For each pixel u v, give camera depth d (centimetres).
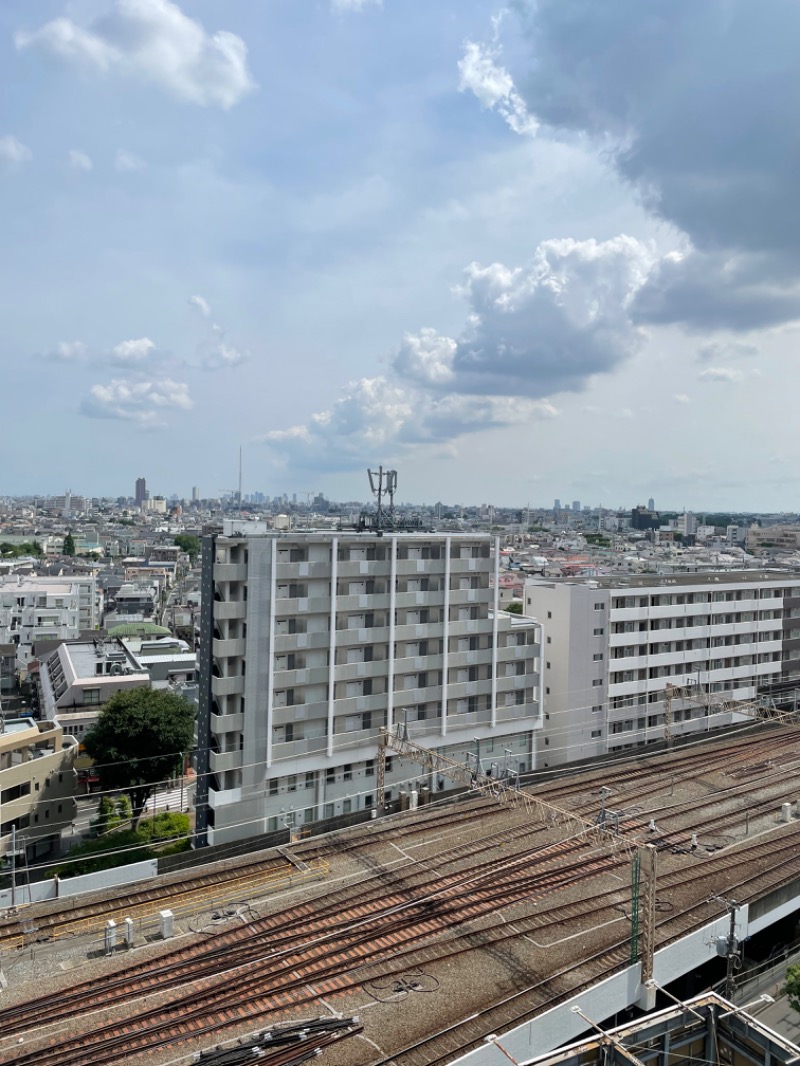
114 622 13150
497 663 6331
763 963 3662
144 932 3662
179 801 6700
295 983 3188
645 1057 2128
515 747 6512
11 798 5522
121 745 5956
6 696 9875
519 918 3744
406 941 3544
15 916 3781
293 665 5422
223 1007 3044
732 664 7938
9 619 11856
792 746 6844
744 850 4584
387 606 5738
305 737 5425
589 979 3222
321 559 5531
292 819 5394
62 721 7244
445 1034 2850
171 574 19988
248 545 5147
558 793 5572
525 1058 2814
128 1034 2875
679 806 5334
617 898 3966
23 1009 3038
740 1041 2148
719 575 8931
